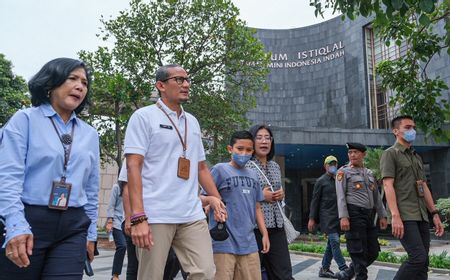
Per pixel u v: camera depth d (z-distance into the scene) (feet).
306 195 102.73
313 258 36.70
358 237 15.83
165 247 8.67
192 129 9.76
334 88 107.14
